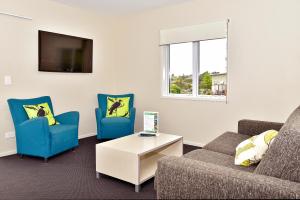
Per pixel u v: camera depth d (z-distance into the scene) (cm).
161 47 432
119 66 497
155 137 292
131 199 218
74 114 360
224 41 376
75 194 226
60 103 411
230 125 366
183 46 420
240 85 354
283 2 314
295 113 188
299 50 307
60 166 298
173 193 136
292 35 310
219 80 386
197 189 126
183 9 402
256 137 197
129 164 235
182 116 415
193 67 405
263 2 328
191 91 416
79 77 439
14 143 354
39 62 370
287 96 318
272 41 325
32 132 312
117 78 503
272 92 329
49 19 387
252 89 344
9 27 338
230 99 363
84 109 451
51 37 383
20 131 320
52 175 269
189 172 129
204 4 379
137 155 229
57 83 405
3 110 339
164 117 437
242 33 347
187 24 399
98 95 449
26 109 328
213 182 121
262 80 335
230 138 260
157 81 442
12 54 344
